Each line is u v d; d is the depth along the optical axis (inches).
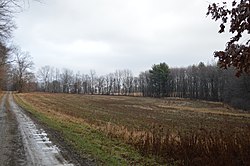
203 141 441.7
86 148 552.1
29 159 458.9
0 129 785.6
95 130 834.2
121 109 2005.4
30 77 4913.9
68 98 3348.9
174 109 2297.0
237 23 232.7
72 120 1114.7
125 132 748.6
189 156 437.7
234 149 382.6
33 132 756.6
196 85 4566.9
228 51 241.6
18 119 1065.5
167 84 4995.1
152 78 5098.4
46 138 666.2
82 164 432.5
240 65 242.5
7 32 674.2
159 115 1660.9
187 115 1764.3
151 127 1020.5
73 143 606.2
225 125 1270.9
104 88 6245.1
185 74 4894.2
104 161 454.6
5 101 2317.9
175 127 1086.4
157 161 469.4
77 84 6314.0
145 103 3048.7
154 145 528.1
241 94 2694.4
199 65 4598.9
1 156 475.2
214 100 3941.9
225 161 374.0
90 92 6274.6
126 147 591.2
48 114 1325.0
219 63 249.9
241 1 230.2
